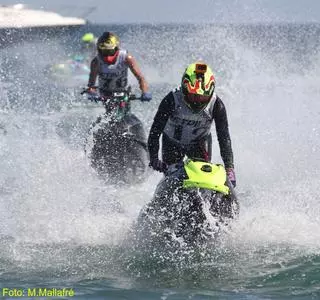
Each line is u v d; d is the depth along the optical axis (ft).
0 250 75.05
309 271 66.33
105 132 112.27
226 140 77.10
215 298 59.47
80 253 73.72
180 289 62.23
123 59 113.39
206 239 70.54
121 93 111.96
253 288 62.18
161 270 67.87
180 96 76.18
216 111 76.38
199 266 68.69
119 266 69.31
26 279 65.51
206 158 82.43
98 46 112.57
